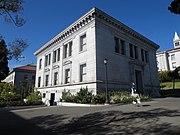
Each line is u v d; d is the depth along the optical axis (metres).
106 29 21.80
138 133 5.71
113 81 20.61
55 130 6.92
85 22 21.91
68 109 14.17
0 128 7.68
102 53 20.14
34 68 53.19
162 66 55.69
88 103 16.94
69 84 22.67
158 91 30.88
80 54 21.97
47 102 23.45
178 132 5.45
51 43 29.97
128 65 24.27
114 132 6.08
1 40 10.68
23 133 6.60
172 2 9.25
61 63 26.14
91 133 6.16
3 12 9.92
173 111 9.49
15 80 46.31
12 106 20.55
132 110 10.94
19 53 10.90
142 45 29.50
